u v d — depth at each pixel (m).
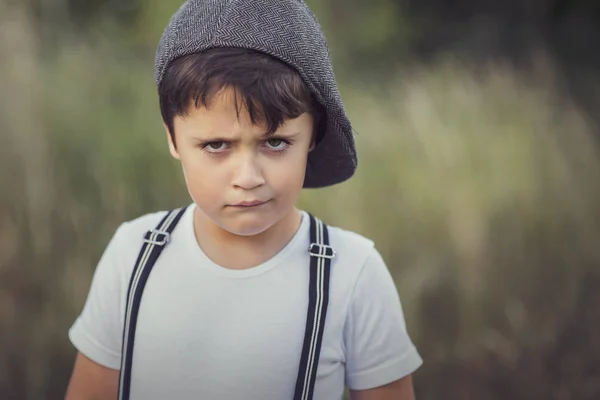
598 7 3.49
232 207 0.71
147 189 2.06
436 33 3.42
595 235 2.13
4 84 2.12
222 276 0.81
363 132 2.38
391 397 0.85
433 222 2.08
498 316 1.98
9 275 1.91
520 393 1.89
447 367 1.93
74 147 2.11
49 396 1.83
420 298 1.99
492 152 2.27
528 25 3.43
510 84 2.63
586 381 1.89
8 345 1.85
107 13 2.89
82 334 0.86
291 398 0.79
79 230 1.98
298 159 0.72
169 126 0.75
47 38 2.50
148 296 0.81
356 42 3.28
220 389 0.79
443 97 2.55
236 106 0.66
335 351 0.80
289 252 0.82
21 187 1.98
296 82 0.69
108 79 2.39
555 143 2.36
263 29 0.70
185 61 0.70
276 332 0.79
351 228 2.06
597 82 2.98
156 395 0.80
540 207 2.15
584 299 2.03
